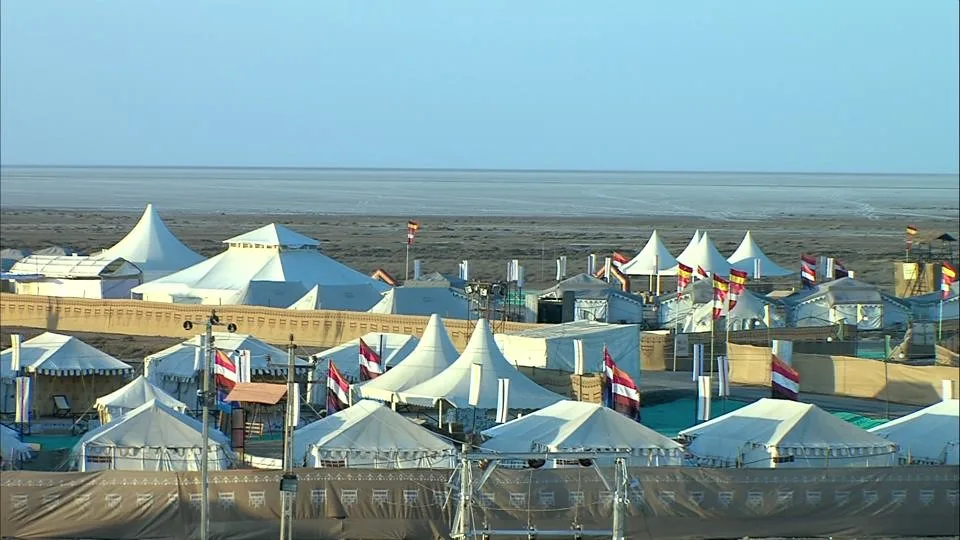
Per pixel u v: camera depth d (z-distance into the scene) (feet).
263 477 479.82
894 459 566.36
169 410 567.59
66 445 640.58
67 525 475.31
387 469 489.67
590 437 554.46
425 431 559.38
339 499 483.92
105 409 636.07
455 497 489.67
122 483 476.95
